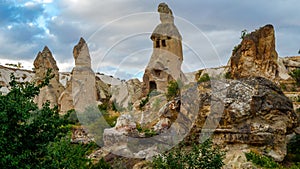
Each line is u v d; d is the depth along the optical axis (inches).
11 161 424.2
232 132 831.1
